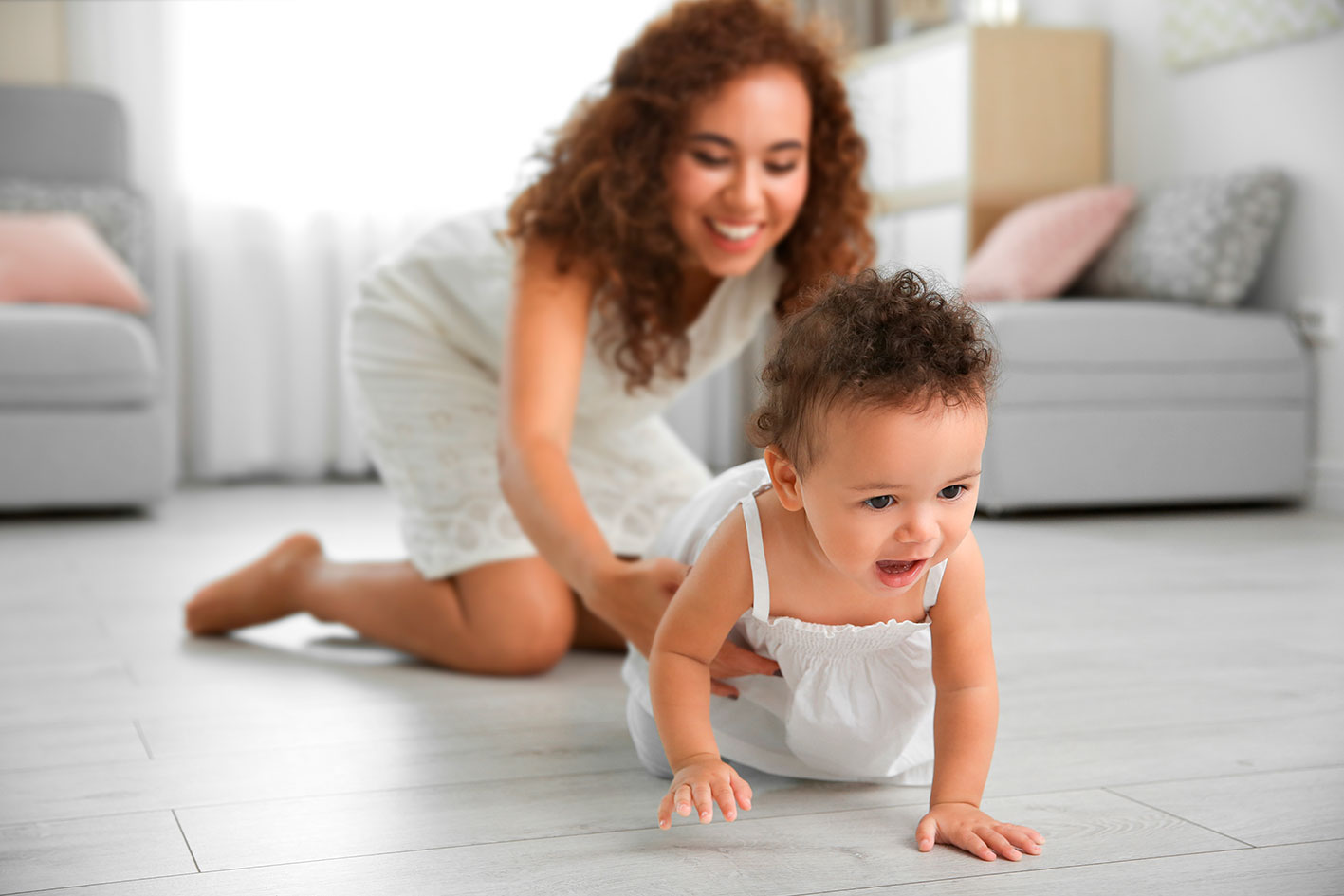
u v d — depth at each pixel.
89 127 3.83
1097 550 2.54
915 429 0.85
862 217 1.55
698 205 1.39
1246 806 1.04
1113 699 1.39
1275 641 1.69
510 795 1.09
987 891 0.87
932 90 3.97
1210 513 3.18
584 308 1.42
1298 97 3.25
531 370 1.35
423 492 1.60
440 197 4.18
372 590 1.62
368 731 1.29
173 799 1.08
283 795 1.09
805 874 0.90
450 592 1.55
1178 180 3.60
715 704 1.10
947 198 3.92
